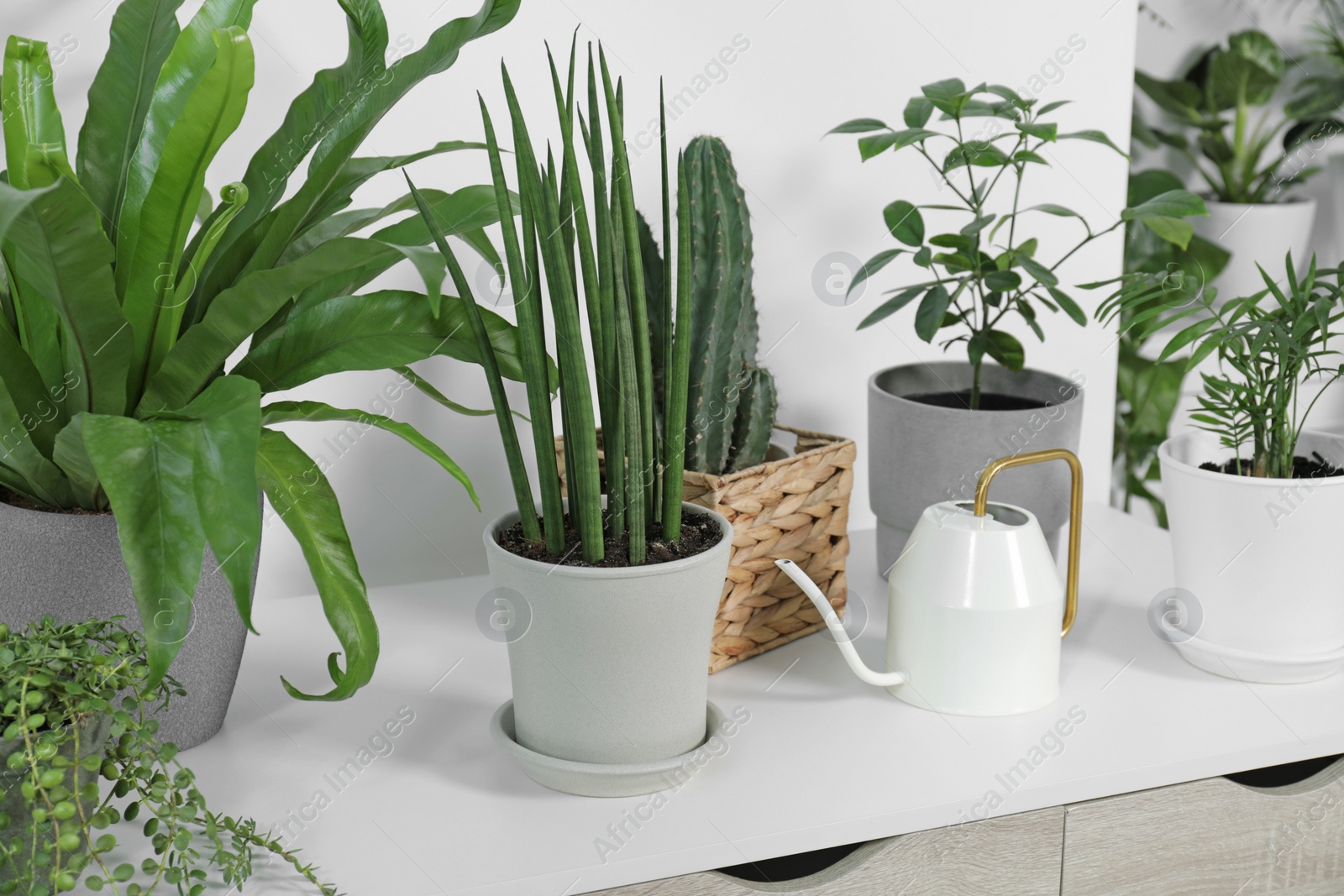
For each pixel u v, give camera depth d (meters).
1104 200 1.16
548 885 0.58
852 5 1.03
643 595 0.59
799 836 0.62
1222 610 0.79
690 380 0.77
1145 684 0.80
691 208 0.76
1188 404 1.42
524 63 0.94
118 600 0.64
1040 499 0.89
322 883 0.57
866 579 0.98
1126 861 0.71
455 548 1.01
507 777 0.68
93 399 0.60
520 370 0.69
